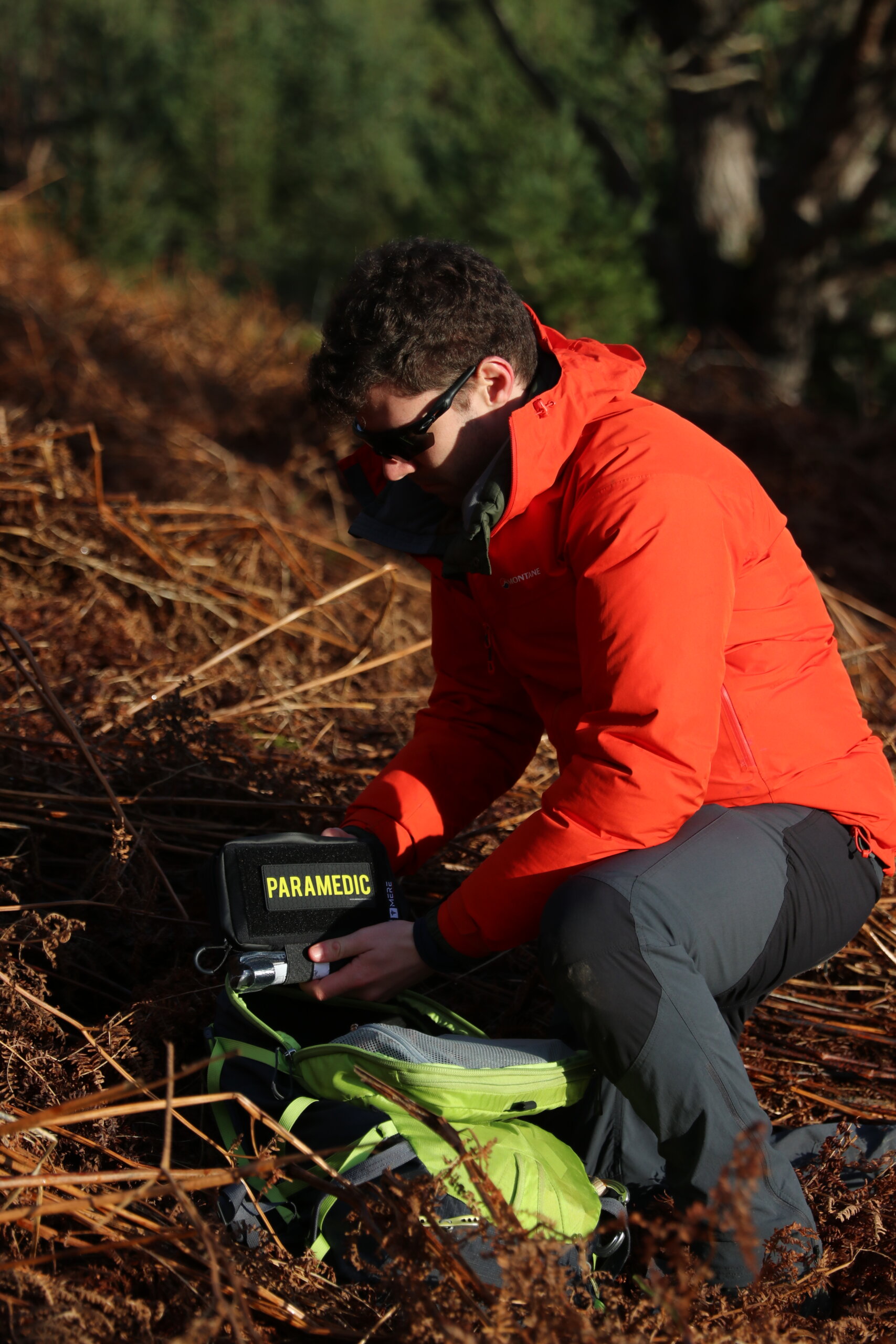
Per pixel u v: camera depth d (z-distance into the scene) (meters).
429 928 1.50
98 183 14.49
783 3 10.37
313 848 1.61
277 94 19.52
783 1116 1.74
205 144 17.66
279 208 19.11
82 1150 1.42
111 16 17.39
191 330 7.00
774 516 1.59
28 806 2.02
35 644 2.68
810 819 1.49
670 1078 1.32
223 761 2.31
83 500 3.18
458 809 1.85
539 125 11.34
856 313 12.06
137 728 2.24
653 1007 1.31
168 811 2.15
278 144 19.00
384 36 21.75
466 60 15.34
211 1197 1.39
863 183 10.34
